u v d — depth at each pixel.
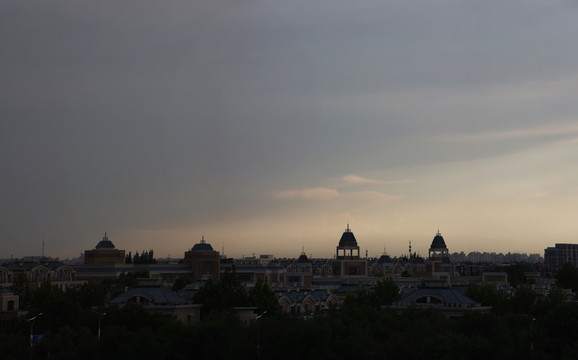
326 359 183.00
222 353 180.00
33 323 191.38
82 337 182.50
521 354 185.00
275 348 183.50
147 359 176.25
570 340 190.62
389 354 183.88
